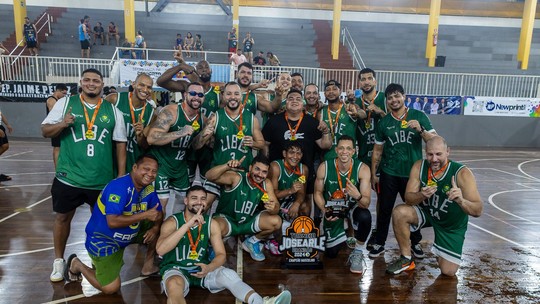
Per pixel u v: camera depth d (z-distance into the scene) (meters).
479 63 18.56
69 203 3.35
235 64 14.04
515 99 13.91
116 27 17.45
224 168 3.79
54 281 3.48
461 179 3.53
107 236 3.03
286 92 5.12
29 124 12.84
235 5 18.20
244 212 3.96
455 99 13.73
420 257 4.23
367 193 3.99
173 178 4.14
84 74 3.28
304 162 4.45
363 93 4.87
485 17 22.14
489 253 4.41
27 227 4.83
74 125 3.29
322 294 3.42
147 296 3.30
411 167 4.10
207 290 3.41
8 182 7.05
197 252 3.23
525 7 18.23
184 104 4.04
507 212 6.09
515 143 14.18
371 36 20.45
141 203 3.11
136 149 4.06
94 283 3.28
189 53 16.86
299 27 20.91
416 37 20.38
